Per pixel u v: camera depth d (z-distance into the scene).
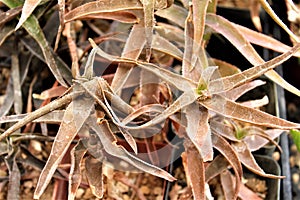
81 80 0.46
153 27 0.51
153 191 0.61
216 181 0.59
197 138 0.46
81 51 0.62
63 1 0.50
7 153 0.54
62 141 0.45
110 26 0.64
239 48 0.53
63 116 0.46
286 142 0.66
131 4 0.50
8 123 0.56
